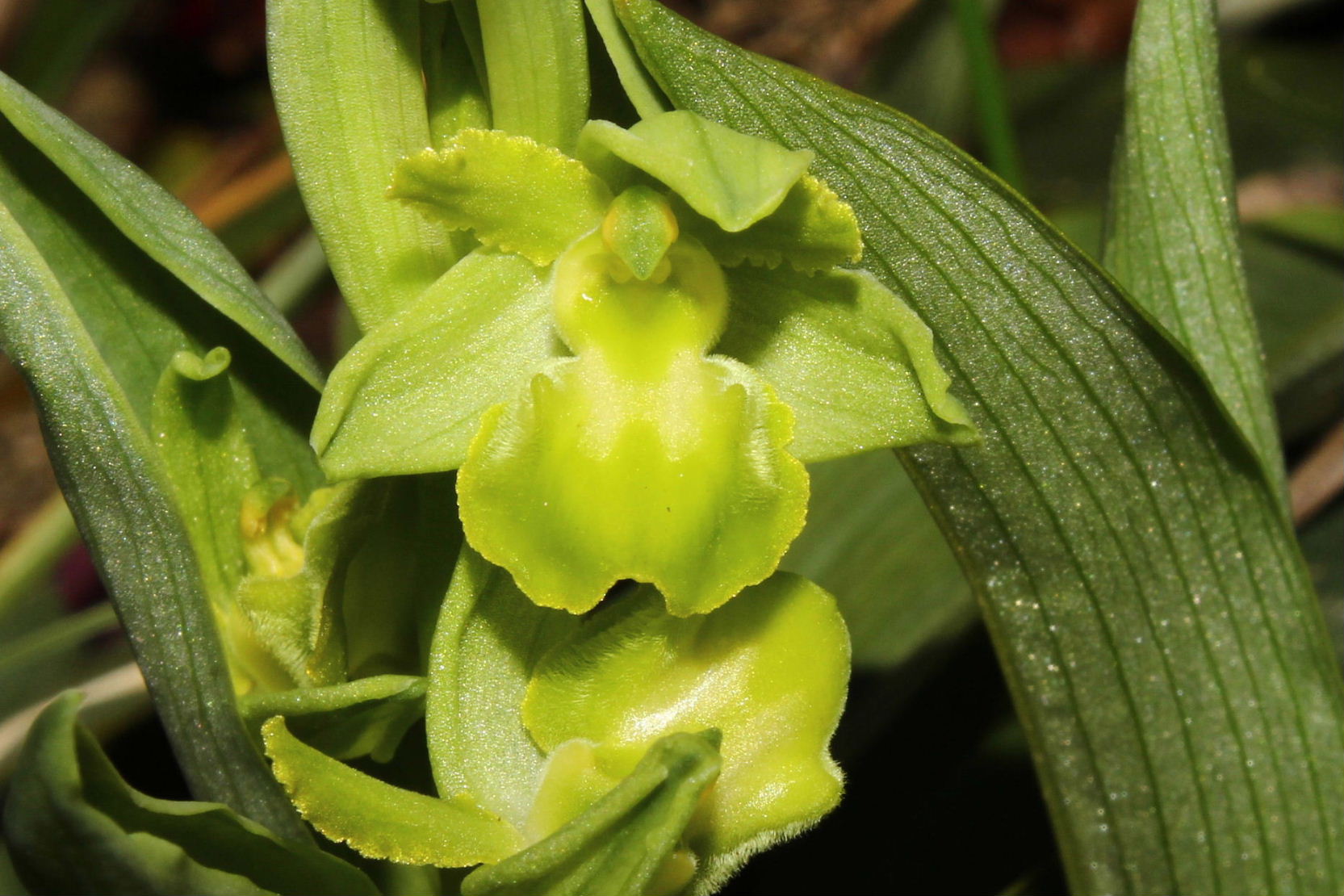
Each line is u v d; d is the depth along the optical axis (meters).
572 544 0.22
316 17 0.22
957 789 0.27
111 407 0.22
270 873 0.22
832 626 0.22
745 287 0.22
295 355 0.22
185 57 0.48
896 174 0.22
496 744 0.22
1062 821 0.24
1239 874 0.24
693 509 0.22
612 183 0.22
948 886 0.27
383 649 0.23
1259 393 0.24
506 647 0.22
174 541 0.22
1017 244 0.22
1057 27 0.50
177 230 0.22
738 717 0.22
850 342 0.22
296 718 0.22
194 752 0.22
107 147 0.22
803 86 0.22
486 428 0.22
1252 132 0.39
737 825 0.22
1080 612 0.23
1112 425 0.23
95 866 0.21
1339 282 0.31
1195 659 0.24
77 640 0.27
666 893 0.22
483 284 0.22
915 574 0.27
